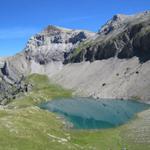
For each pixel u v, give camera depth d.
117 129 116.25
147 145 86.62
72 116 156.12
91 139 95.50
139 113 152.62
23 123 83.44
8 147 63.06
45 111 137.50
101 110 177.50
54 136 80.88
